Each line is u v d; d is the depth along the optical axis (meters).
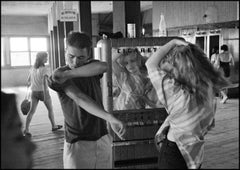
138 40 2.48
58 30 7.71
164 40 2.51
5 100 1.23
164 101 1.62
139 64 2.50
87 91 1.62
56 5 7.00
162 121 2.61
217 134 3.11
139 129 2.56
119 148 2.51
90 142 1.63
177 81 1.54
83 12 3.86
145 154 2.56
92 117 1.61
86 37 1.54
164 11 2.18
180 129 1.55
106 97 2.49
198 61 1.53
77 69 1.51
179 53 1.54
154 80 1.63
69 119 1.61
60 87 1.51
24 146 1.28
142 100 2.55
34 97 4.45
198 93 1.52
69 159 1.61
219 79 1.53
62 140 4.09
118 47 2.45
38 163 2.52
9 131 1.22
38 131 4.65
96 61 1.62
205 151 2.61
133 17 3.91
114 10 4.23
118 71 2.48
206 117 1.55
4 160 1.20
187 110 1.53
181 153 1.55
